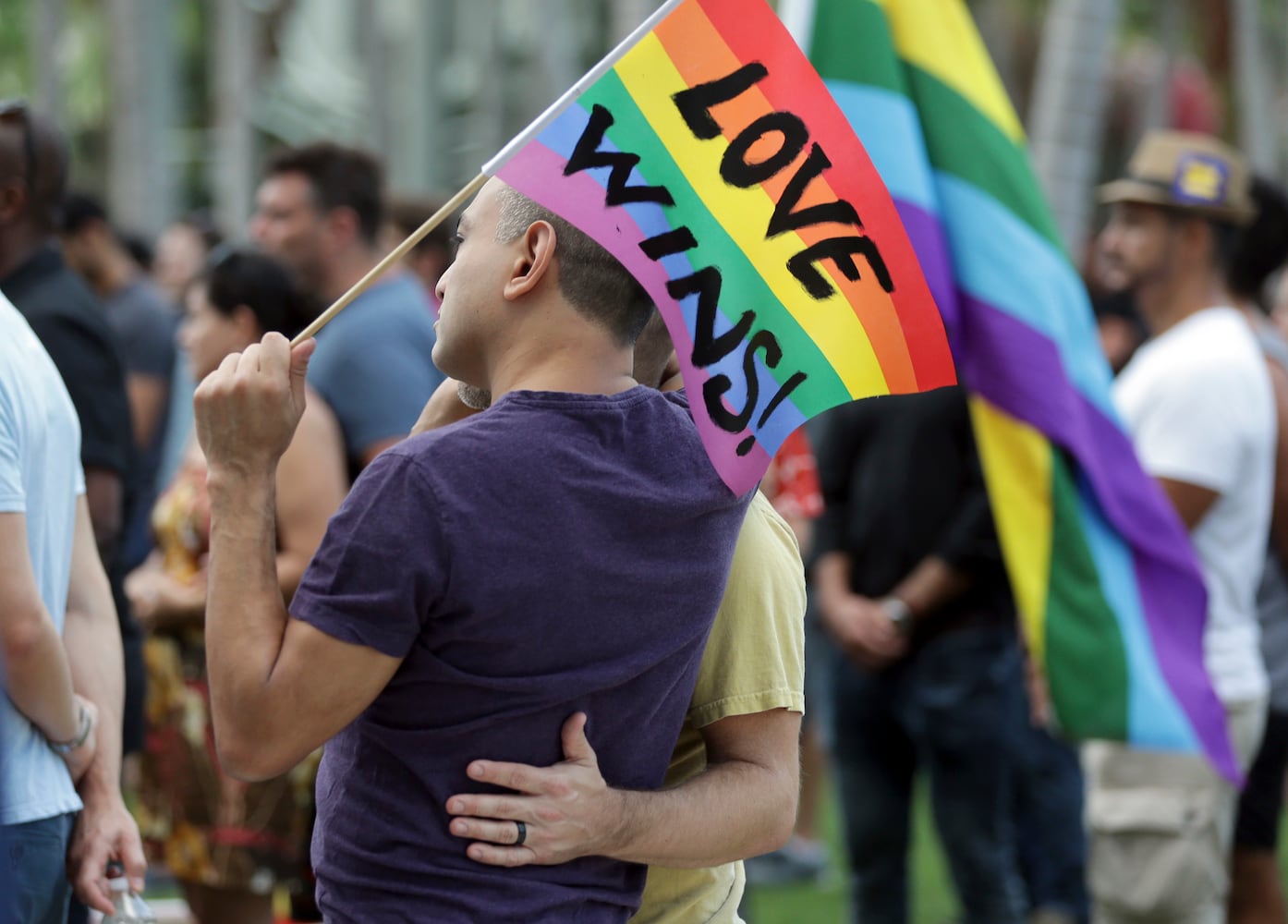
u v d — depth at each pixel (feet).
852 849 26.53
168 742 22.68
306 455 21.75
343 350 23.20
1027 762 28.55
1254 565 23.70
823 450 26.63
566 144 11.23
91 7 97.09
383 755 11.11
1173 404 23.48
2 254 20.12
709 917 12.67
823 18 23.38
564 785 10.93
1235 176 24.84
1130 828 23.07
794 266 11.91
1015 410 23.61
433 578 10.58
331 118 100.73
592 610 10.88
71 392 20.22
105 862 14.83
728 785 11.89
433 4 87.92
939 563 25.23
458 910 10.85
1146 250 25.02
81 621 15.37
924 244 23.22
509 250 11.44
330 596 10.66
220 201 78.48
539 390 11.18
